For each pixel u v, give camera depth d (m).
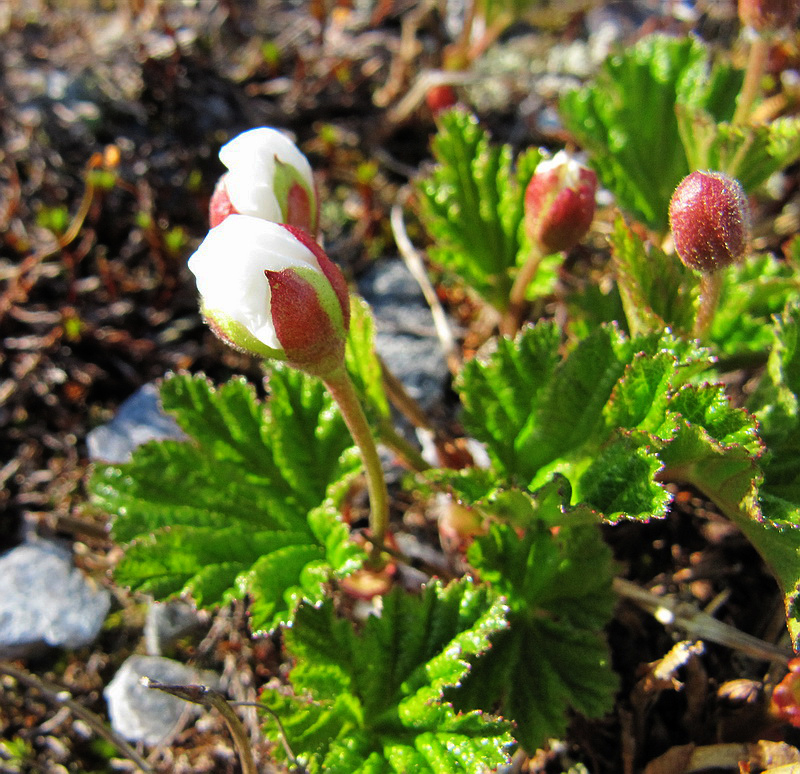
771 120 0.14
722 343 0.11
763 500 0.09
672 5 0.16
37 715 0.10
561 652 0.09
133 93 0.15
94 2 0.16
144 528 0.10
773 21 0.11
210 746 0.10
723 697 0.10
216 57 0.16
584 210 0.10
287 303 0.07
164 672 0.10
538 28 0.17
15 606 0.11
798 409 0.09
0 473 0.12
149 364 0.13
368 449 0.09
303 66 0.15
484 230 0.13
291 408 0.10
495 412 0.10
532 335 0.10
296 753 0.09
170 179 0.14
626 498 0.08
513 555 0.10
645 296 0.09
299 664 0.09
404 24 0.16
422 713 0.09
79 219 0.13
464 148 0.13
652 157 0.13
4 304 0.13
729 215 0.08
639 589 0.10
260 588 0.09
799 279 0.11
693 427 0.08
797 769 0.09
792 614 0.08
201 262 0.07
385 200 0.15
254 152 0.08
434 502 0.12
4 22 0.15
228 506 0.10
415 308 0.14
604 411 0.09
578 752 0.10
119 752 0.10
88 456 0.12
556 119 0.16
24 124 0.14
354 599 0.11
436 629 0.09
